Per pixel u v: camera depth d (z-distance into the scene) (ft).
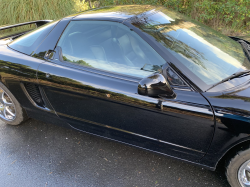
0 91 9.27
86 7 19.79
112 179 7.11
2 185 7.20
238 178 5.84
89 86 6.71
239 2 16.19
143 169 7.39
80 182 7.09
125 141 7.14
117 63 6.68
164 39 6.36
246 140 5.23
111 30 6.82
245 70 6.15
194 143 5.92
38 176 7.43
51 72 7.31
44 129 9.61
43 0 18.98
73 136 9.11
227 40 7.66
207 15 16.47
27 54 8.03
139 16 6.93
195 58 6.18
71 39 7.46
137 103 6.11
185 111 5.59
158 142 6.50
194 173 7.08
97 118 7.17
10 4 18.58
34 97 8.23
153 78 5.20
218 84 5.71
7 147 8.77
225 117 5.26
